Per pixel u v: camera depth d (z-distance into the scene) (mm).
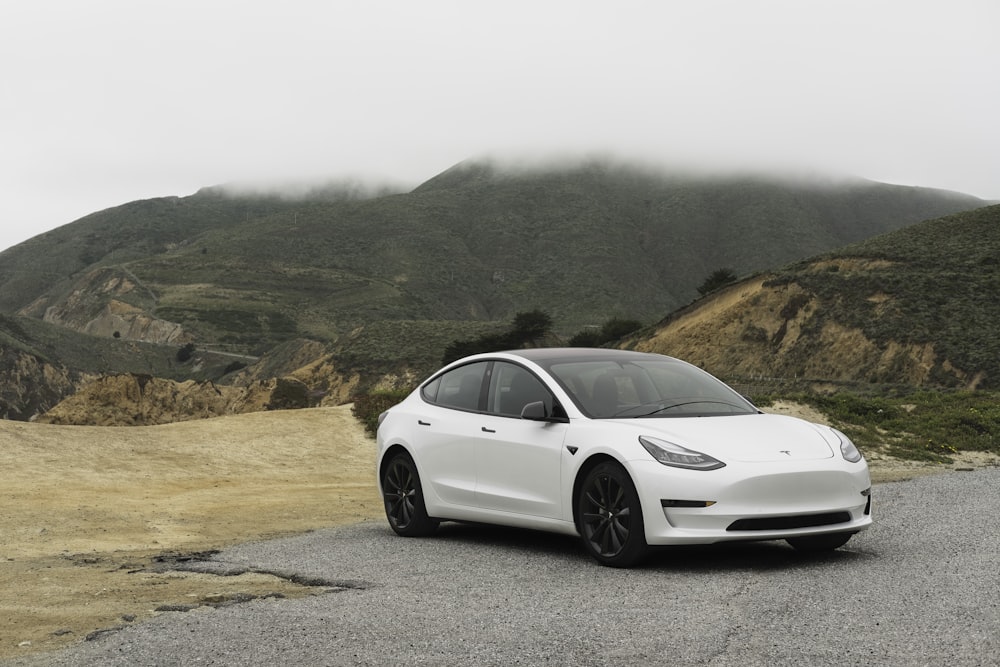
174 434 20031
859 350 68000
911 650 4520
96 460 17141
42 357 173875
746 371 74938
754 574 6535
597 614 5426
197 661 4805
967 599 5523
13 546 9211
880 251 79875
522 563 7293
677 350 82062
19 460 16422
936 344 64125
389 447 9234
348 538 9039
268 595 6387
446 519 8695
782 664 4371
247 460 18359
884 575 6352
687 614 5348
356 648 4891
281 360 168625
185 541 9445
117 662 4852
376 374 116250
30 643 5379
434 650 4801
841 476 6973
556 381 7973
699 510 6660
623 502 7016
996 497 10977
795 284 79438
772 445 7051
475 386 8703
